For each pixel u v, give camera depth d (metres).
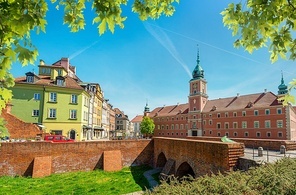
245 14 2.48
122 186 17.03
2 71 2.06
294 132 51.88
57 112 32.09
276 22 2.36
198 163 13.48
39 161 19.42
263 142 18.06
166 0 3.34
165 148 20.95
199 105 68.38
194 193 4.31
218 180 4.97
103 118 57.09
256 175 5.37
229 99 63.94
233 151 10.48
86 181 18.23
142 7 3.30
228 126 58.44
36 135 26.59
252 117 52.72
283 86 51.31
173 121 79.50
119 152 23.67
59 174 20.22
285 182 4.34
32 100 31.02
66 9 2.81
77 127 33.47
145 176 20.38
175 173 17.50
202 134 66.38
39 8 2.14
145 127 79.75
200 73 71.50
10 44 2.17
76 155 21.61
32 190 15.46
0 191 14.91
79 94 34.19
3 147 18.66
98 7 2.32
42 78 34.44
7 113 25.50
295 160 6.87
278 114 47.50
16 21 1.88
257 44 2.60
